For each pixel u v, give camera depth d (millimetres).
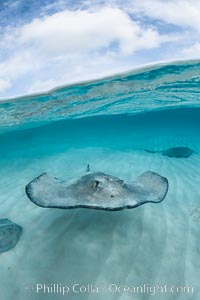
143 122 36562
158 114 26797
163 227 5477
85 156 13062
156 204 6543
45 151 16281
